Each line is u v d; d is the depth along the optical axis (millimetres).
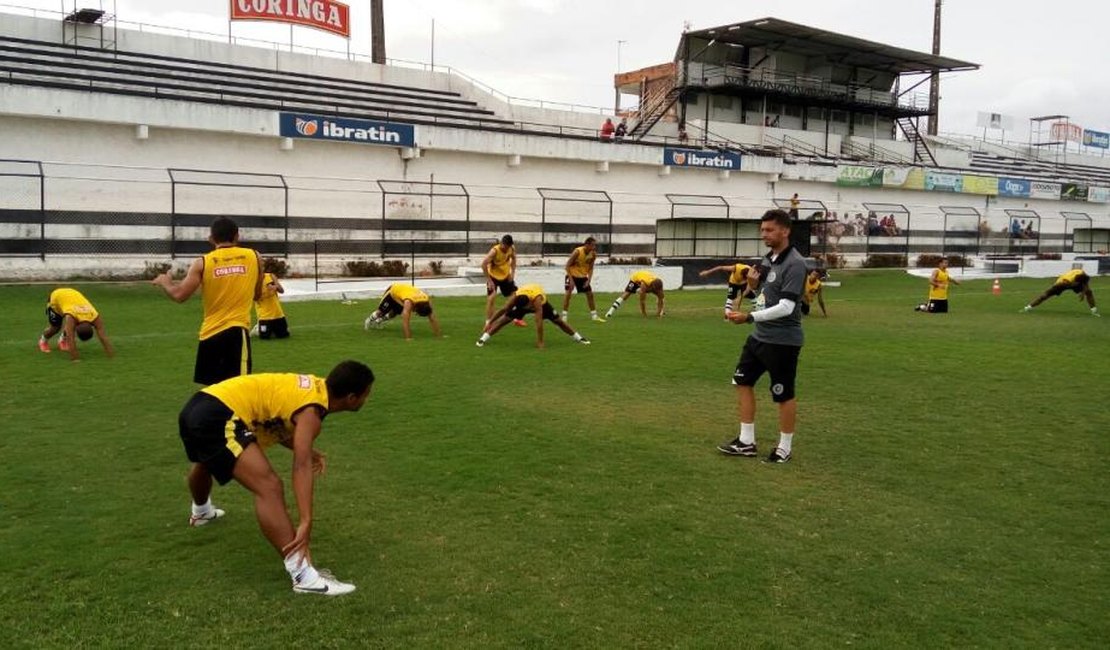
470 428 7523
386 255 25578
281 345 12188
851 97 42969
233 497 5516
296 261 23500
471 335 13711
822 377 10734
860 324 17422
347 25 32625
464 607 4012
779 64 41656
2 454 6383
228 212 22781
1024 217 44562
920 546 4973
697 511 5484
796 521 5344
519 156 27750
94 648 3559
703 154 32375
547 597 4141
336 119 23859
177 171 21531
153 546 4672
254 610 3928
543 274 22453
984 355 12836
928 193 40469
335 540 4832
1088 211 48688
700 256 27781
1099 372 11344
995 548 4969
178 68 26359
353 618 3871
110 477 5891
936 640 3812
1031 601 4250
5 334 12344
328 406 4391
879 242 38625
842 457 6922
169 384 9055
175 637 3666
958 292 27625
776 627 3891
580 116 37281
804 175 35531
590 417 8117
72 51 25438
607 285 24031
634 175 31125
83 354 10836
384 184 25406
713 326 15961
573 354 11969
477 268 24094
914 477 6387
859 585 4387
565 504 5539
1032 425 8164
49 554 4520
